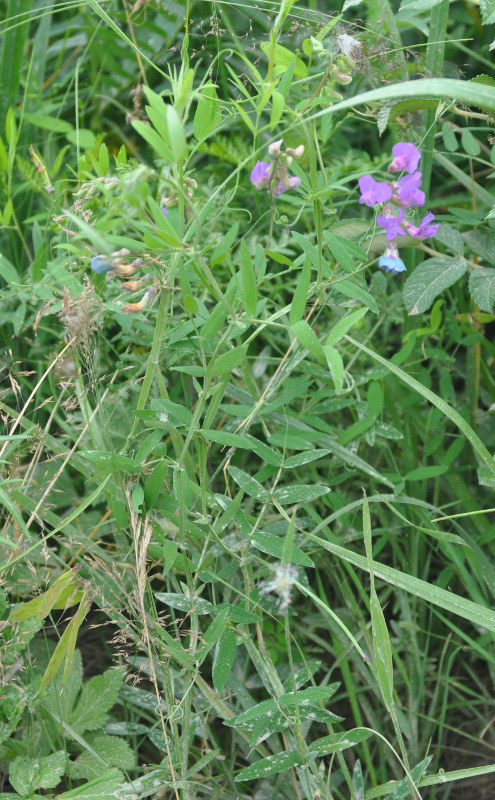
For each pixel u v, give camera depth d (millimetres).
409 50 996
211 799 875
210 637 803
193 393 1014
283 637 936
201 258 747
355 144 1194
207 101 791
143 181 691
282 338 1036
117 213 715
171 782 832
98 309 840
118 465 798
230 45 1098
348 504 934
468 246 941
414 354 991
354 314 730
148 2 1095
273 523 907
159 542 851
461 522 995
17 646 828
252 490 839
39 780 819
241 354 774
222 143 1048
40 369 1016
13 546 785
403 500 926
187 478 817
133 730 887
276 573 798
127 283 768
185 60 794
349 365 953
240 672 919
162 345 831
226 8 1107
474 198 998
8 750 858
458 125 1097
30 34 1236
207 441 871
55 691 850
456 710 973
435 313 963
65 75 1231
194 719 846
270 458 857
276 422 943
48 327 1037
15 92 1131
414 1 906
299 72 835
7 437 805
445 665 979
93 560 880
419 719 947
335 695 967
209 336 783
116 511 820
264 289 1011
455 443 964
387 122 922
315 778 831
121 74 1196
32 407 1020
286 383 921
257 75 784
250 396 935
